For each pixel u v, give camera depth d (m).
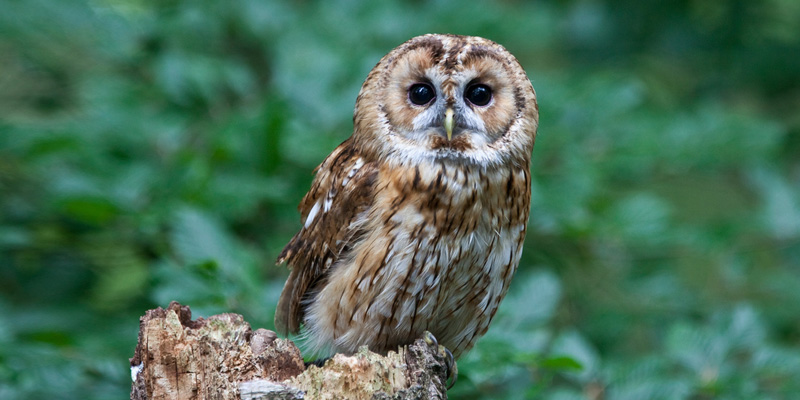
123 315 11.48
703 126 12.70
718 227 12.57
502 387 9.43
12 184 12.23
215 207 10.70
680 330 9.78
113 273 12.27
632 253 13.05
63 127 11.48
